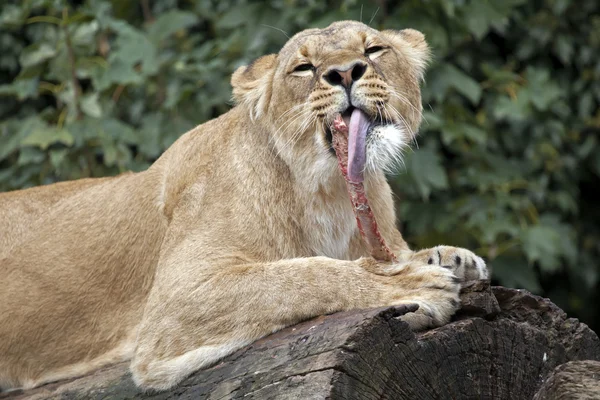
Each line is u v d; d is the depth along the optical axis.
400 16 14.69
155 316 8.79
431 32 14.60
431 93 14.73
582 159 16.80
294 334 7.78
